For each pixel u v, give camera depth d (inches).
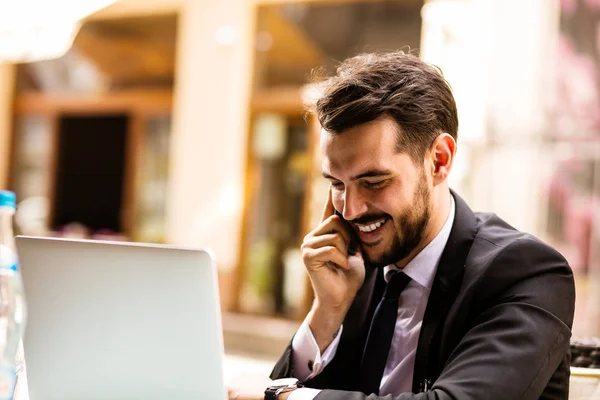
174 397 37.6
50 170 255.0
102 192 255.9
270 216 213.2
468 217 49.1
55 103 253.3
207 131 220.5
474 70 166.9
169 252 36.2
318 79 51.1
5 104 256.7
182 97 224.8
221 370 36.3
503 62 165.2
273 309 209.6
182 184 223.0
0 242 40.2
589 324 156.3
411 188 44.4
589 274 159.2
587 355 54.7
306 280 205.8
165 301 36.7
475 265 45.6
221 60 219.8
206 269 35.6
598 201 159.6
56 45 130.8
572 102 162.1
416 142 44.1
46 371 40.6
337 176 44.5
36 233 250.2
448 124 46.3
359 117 42.7
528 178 161.6
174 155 226.4
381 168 43.0
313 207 205.8
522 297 42.7
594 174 159.6
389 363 50.1
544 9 162.6
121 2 236.4
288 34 214.2
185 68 224.5
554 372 43.6
